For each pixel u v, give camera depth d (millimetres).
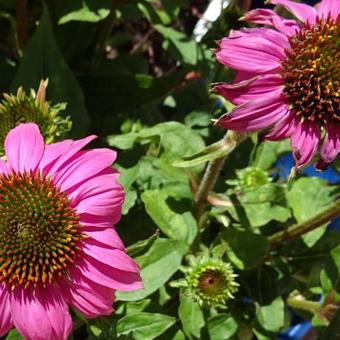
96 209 306
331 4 333
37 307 305
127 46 581
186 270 374
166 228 393
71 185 313
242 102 304
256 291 415
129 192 397
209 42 414
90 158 313
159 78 464
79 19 425
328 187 427
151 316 359
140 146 418
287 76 308
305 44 313
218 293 367
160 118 504
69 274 308
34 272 310
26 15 447
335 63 308
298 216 421
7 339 345
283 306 410
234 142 344
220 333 385
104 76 465
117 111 472
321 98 309
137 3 454
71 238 307
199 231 416
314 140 309
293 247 435
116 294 361
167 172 407
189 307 376
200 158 345
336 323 381
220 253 396
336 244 436
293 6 333
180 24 567
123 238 419
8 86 447
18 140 324
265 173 427
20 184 315
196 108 466
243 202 405
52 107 385
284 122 307
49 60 410
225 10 397
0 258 311
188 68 461
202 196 402
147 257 364
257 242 398
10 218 312
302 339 526
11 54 481
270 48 312
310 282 427
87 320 350
